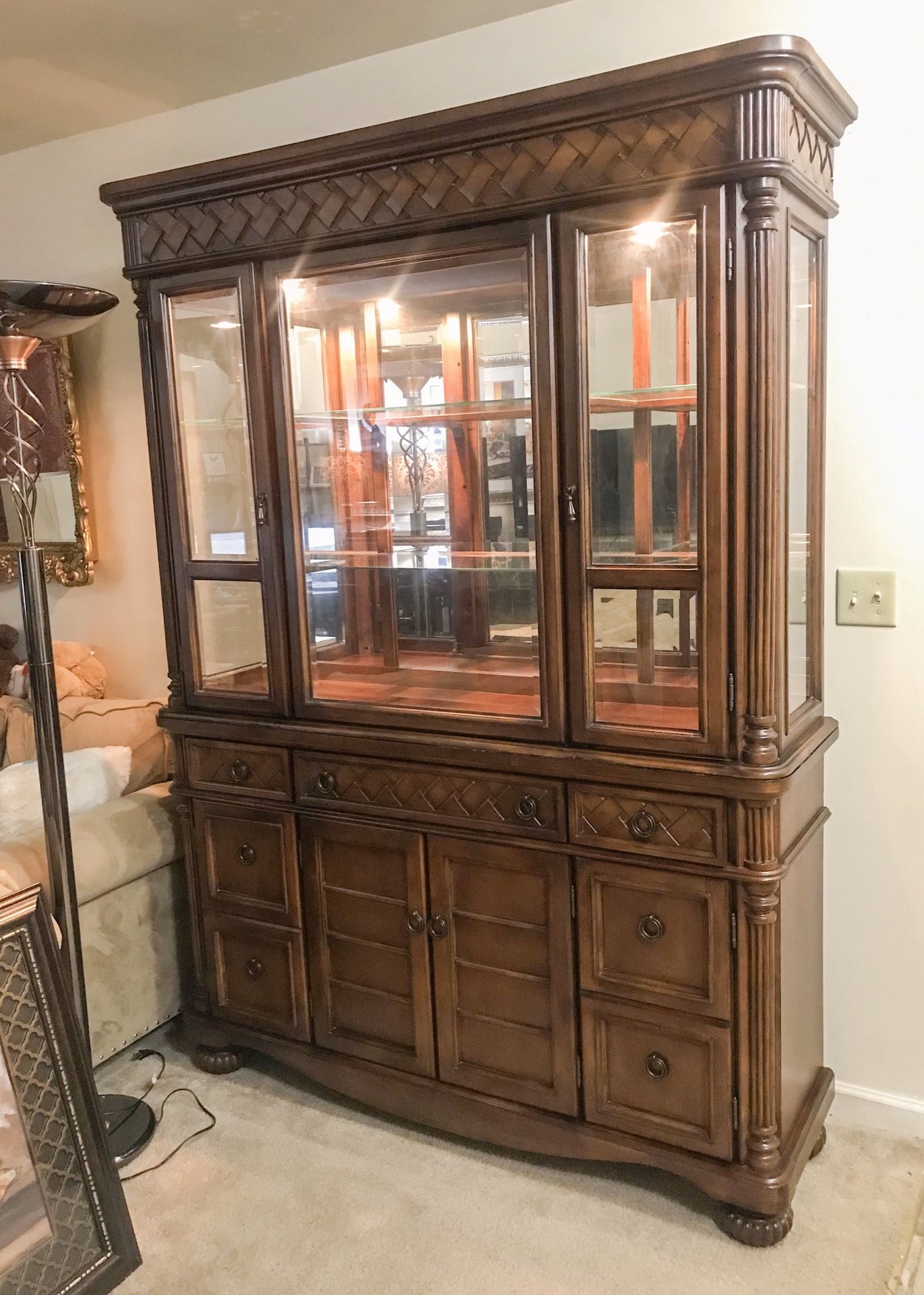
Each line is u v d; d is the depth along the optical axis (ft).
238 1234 6.40
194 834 8.02
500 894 6.68
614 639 6.16
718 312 5.49
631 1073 6.42
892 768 6.82
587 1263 6.05
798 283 5.94
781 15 6.46
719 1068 6.09
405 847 6.97
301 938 7.59
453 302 6.52
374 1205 6.61
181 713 7.89
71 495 9.80
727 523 5.66
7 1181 5.82
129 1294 5.95
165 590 7.85
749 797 5.66
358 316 6.98
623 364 5.88
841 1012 7.23
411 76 7.77
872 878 6.99
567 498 6.11
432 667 7.00
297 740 7.25
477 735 6.62
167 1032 8.86
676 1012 6.18
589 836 6.28
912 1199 6.44
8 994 6.05
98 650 10.31
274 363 7.00
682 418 5.76
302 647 7.27
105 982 7.89
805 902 6.54
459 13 7.21
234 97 8.56
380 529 7.11
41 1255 5.82
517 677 6.66
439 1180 6.84
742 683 5.74
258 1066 8.32
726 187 5.38
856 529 6.70
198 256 7.11
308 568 7.26
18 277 10.05
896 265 6.35
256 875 7.74
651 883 6.13
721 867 5.87
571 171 5.74
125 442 9.70
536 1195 6.66
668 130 5.43
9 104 8.64
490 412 6.49
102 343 9.62
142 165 9.13
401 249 6.40
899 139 6.24
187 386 7.54
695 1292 5.79
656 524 5.94
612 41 7.00
